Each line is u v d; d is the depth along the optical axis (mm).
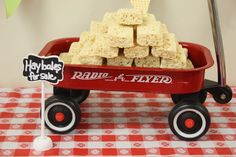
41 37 1012
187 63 868
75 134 824
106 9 994
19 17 991
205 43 1026
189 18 1005
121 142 803
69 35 1014
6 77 1039
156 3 991
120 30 778
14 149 774
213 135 835
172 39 822
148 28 783
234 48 1031
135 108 936
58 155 759
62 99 808
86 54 777
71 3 987
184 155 769
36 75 757
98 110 921
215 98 856
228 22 1011
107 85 784
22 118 883
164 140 813
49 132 828
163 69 757
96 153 767
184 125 805
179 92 783
